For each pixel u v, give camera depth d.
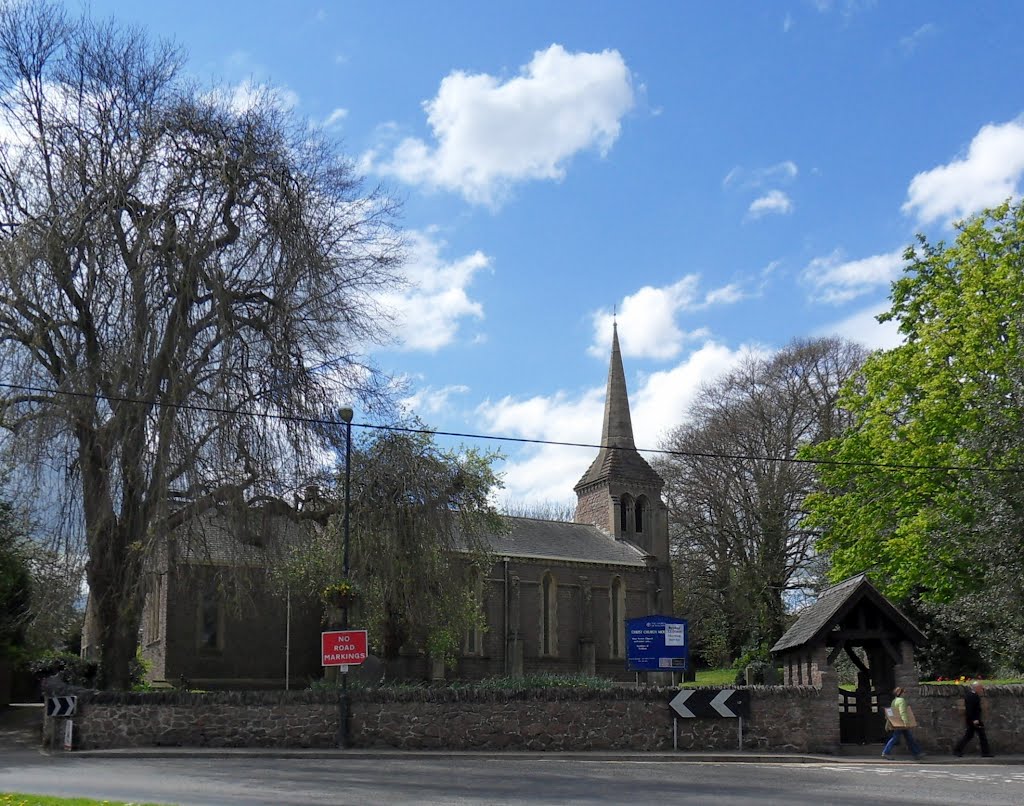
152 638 50.47
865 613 27.80
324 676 48.97
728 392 63.84
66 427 25.81
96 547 27.53
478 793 17.36
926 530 34.03
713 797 17.11
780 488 58.28
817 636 27.03
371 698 26.84
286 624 50.88
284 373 27.97
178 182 27.78
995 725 27.33
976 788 18.86
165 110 28.36
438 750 26.19
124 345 26.20
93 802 14.40
